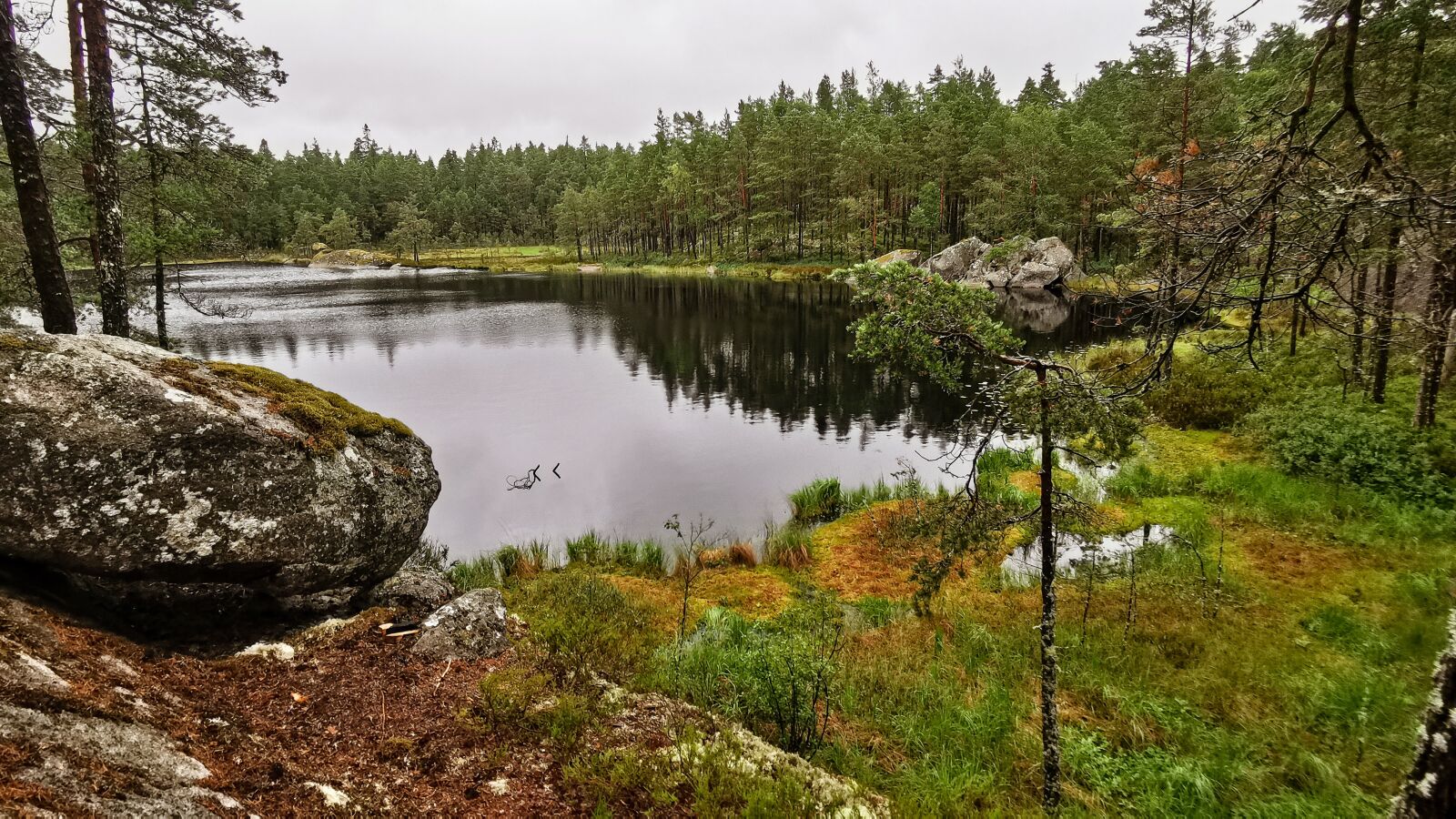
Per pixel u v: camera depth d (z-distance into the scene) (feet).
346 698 17.53
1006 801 18.56
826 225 225.76
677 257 285.64
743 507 47.83
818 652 24.35
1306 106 13.20
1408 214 13.78
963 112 213.87
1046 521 18.56
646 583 35.78
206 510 17.79
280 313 148.56
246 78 45.27
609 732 18.52
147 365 19.71
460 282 232.53
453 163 461.37
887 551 39.42
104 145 38.63
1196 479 44.86
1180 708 22.50
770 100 315.37
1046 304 148.56
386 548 22.45
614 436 64.80
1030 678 25.20
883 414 72.59
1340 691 22.12
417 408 74.02
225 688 16.46
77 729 10.99
